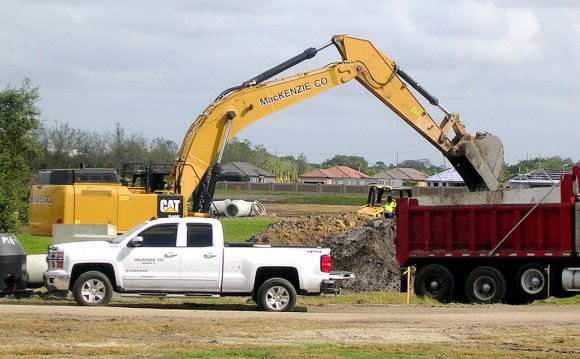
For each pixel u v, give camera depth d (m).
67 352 13.95
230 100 31.73
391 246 32.91
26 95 66.06
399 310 22.08
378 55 34.25
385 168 178.62
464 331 16.78
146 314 19.25
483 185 34.75
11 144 65.19
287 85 32.62
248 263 21.02
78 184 29.11
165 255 21.06
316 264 21.08
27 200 57.38
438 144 34.69
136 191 30.39
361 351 14.33
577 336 16.17
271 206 81.69
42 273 25.41
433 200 26.66
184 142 31.41
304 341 15.41
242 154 151.38
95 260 21.11
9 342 14.91
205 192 31.14
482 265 26.02
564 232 24.77
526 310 22.19
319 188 110.75
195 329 16.62
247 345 14.82
